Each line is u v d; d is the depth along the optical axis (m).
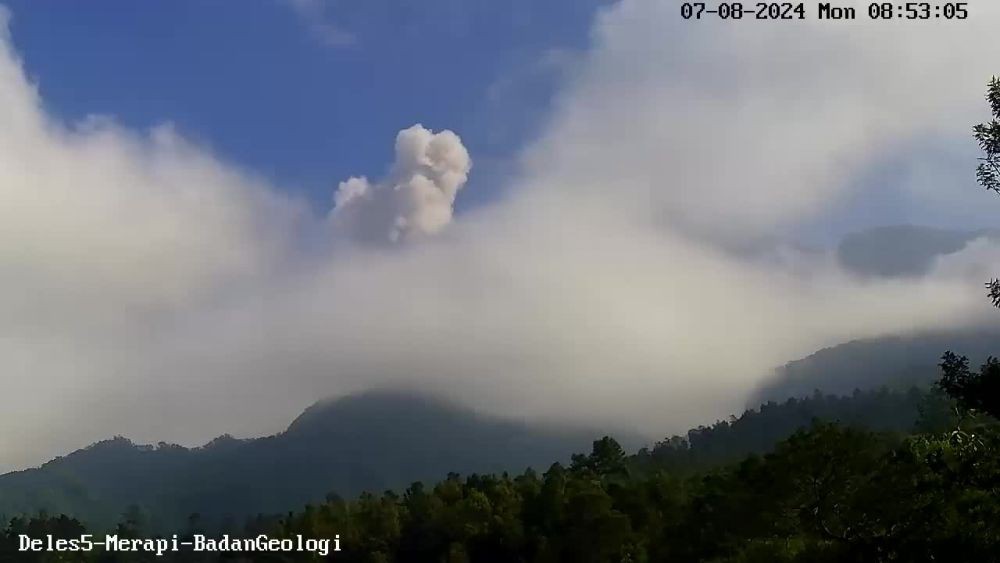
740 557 39.78
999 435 22.22
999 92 20.78
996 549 21.00
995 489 21.92
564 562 84.38
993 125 21.00
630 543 81.19
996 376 20.30
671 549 65.25
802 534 33.53
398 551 103.94
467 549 96.75
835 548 26.94
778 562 32.31
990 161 21.30
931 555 22.33
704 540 58.34
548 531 93.69
